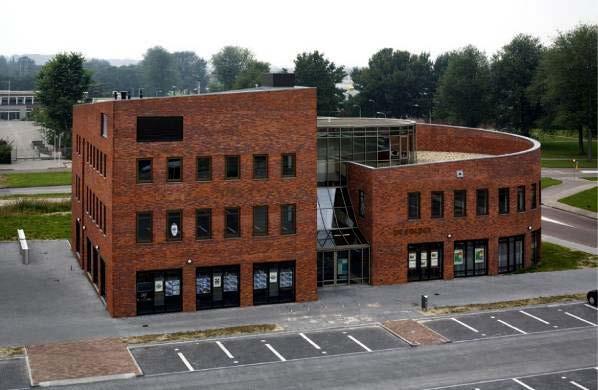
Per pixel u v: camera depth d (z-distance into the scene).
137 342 47.66
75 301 56.38
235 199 54.66
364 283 61.69
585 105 139.88
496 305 56.09
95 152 58.88
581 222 90.12
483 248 64.56
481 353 46.72
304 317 53.19
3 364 43.81
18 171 135.75
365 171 61.31
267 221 55.69
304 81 189.00
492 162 63.97
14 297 57.34
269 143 55.06
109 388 40.75
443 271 63.06
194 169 53.50
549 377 43.12
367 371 43.69
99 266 57.59
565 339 49.25
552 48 146.00
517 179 65.69
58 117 165.00
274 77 63.28
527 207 66.81
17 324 50.84
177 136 52.88
